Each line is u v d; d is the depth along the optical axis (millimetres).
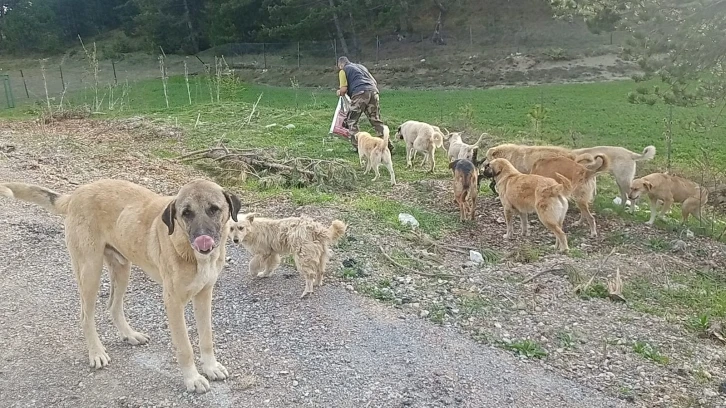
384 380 2691
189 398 2529
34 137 8211
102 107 12570
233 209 2443
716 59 6148
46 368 2732
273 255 3721
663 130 9852
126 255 2633
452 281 3799
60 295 3434
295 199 5211
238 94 15438
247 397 2551
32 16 30406
